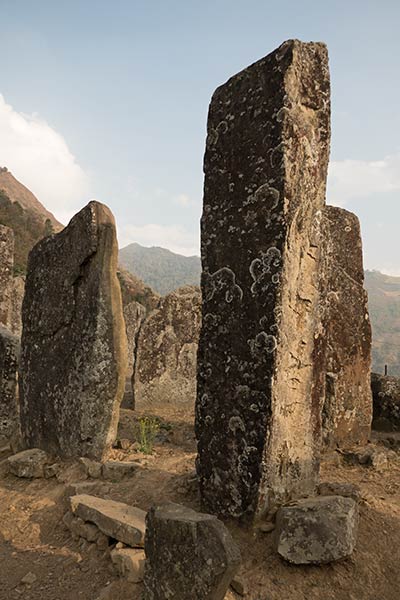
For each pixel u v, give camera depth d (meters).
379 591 3.87
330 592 3.78
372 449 7.09
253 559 3.99
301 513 3.98
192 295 10.91
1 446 7.27
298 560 3.86
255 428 4.24
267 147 4.38
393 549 4.30
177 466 6.00
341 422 7.36
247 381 4.34
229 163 4.68
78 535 4.61
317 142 4.54
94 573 4.14
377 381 8.98
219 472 4.47
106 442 6.08
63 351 6.50
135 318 17.80
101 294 6.14
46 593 4.03
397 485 5.98
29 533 4.85
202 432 4.66
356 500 4.89
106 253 6.24
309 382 4.52
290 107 4.30
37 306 7.06
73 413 6.20
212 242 4.74
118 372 6.15
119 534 4.25
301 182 4.36
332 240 7.51
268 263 4.29
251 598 3.65
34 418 6.84
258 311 4.31
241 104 4.64
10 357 7.44
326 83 4.60
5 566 4.41
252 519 4.18
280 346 4.22
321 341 4.64
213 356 4.62
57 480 5.80
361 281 7.74
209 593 3.03
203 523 3.15
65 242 6.68
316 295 4.54
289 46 4.36
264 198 4.36
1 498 5.57
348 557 4.04
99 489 5.31
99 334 6.10
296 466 4.44
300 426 4.46
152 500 5.02
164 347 10.66
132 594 3.75
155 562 3.37
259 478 4.18
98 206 6.34
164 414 10.00
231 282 4.54
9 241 12.56
